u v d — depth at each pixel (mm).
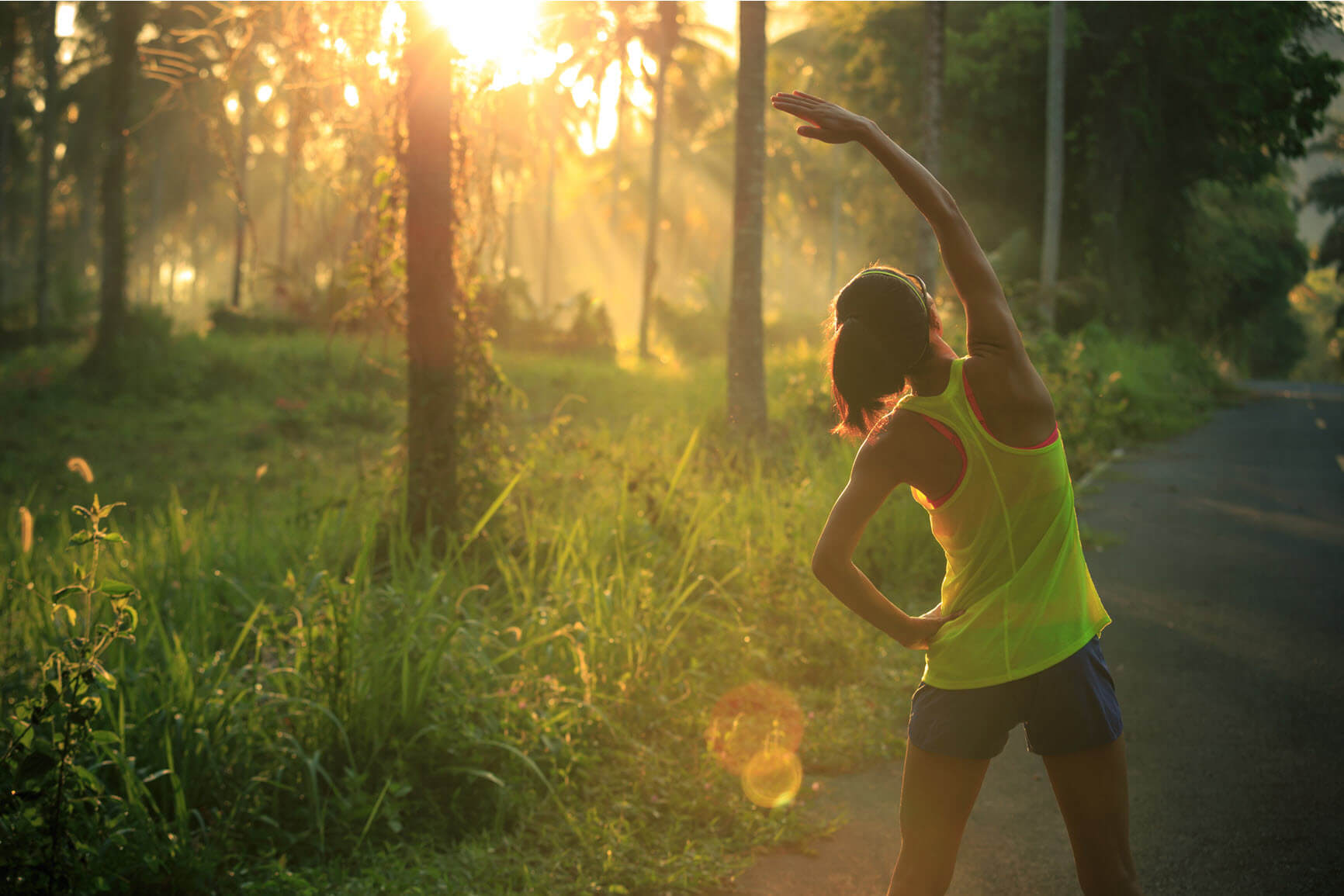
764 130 10328
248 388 18719
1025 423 2172
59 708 2988
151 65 6703
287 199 46812
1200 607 6055
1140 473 10656
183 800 3305
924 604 6238
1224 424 14898
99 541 3188
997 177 22750
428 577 5113
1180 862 3314
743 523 6422
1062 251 22938
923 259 13273
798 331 31938
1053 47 18297
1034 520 2168
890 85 23625
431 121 6277
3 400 17625
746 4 10289
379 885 3172
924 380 2242
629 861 3400
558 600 4805
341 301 21500
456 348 6480
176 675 3811
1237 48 20219
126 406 17594
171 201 51625
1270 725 4355
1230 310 33219
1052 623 2168
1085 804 2191
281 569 5832
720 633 5188
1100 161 21500
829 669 5074
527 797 3713
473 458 6570
